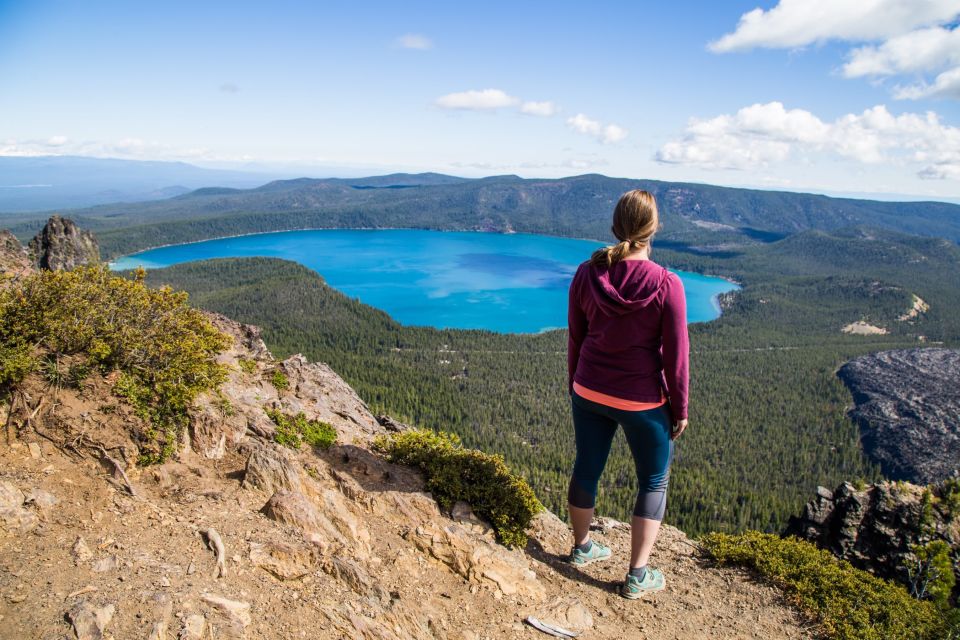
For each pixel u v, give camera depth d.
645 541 7.04
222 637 4.58
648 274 5.65
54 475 6.00
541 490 95.00
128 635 4.27
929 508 22.42
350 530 6.83
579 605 6.82
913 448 164.88
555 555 8.23
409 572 6.57
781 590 8.05
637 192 5.80
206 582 5.11
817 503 24.95
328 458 8.59
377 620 5.45
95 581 4.73
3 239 14.62
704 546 9.30
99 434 6.69
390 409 138.88
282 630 4.91
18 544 4.98
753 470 138.75
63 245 35.16
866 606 7.60
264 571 5.58
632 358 6.02
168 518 5.97
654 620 6.99
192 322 8.30
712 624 7.12
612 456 107.56
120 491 6.16
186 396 7.45
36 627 4.16
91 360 7.07
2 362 6.39
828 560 8.64
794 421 183.75
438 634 5.74
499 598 6.62
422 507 7.68
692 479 112.88
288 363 13.52
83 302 7.34
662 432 6.30
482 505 7.92
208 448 7.72
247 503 6.76
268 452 7.47
